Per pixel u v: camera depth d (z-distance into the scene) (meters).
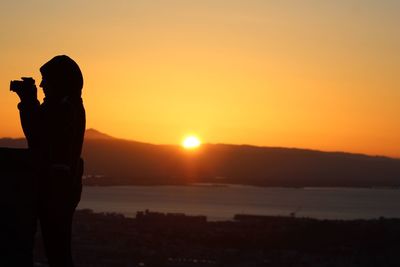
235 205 174.38
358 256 63.00
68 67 6.46
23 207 6.16
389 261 59.56
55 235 6.25
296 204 187.00
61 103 6.28
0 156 6.16
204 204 174.88
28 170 6.20
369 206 179.00
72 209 6.39
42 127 6.26
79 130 6.39
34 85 6.48
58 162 6.19
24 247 6.15
